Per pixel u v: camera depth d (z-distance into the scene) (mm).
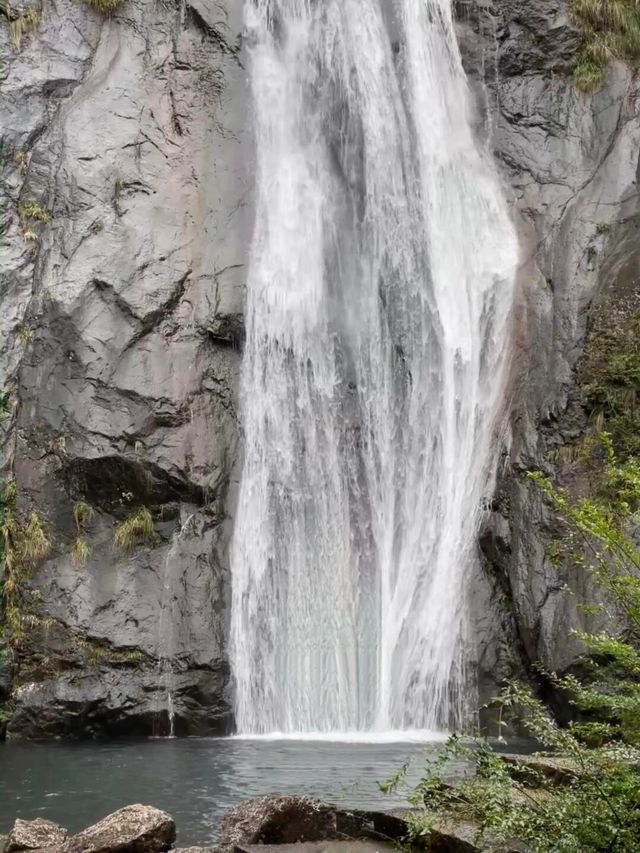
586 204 18719
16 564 16031
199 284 18344
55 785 10906
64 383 16906
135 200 18562
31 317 17438
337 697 16266
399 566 17141
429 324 18969
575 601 14680
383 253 19688
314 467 17906
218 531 16875
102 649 15562
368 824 7828
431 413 18266
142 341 17375
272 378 18297
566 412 16688
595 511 7004
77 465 16516
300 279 19250
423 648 16219
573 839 5820
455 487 17312
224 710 15555
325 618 16875
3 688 15266
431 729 15766
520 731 15078
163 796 10227
